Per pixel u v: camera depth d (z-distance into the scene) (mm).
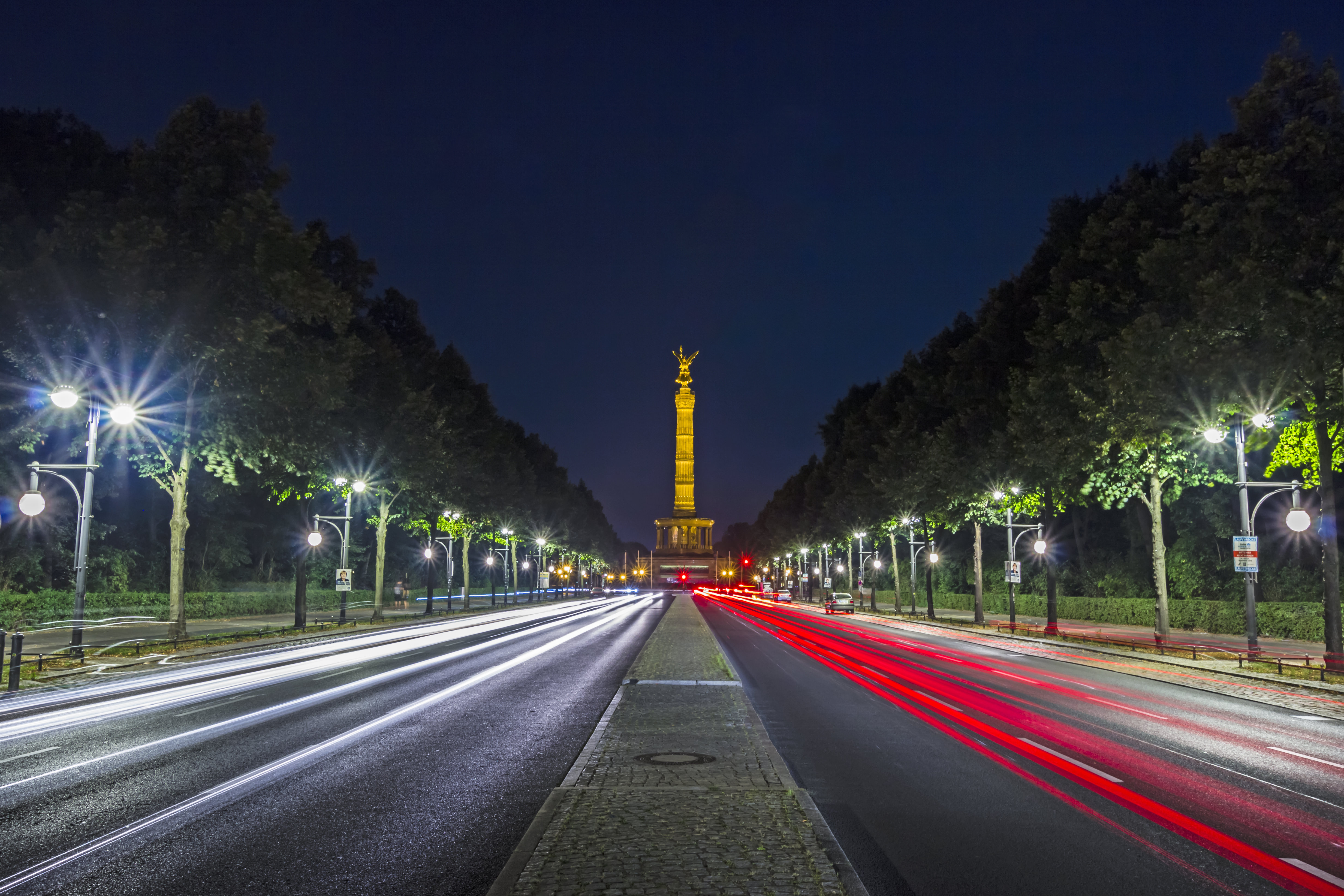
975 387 46781
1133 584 57969
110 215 27750
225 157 30078
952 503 48062
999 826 8672
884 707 17531
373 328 46938
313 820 8742
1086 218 40875
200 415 30062
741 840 7512
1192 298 25266
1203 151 26641
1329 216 22312
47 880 6969
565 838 7578
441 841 8016
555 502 116500
